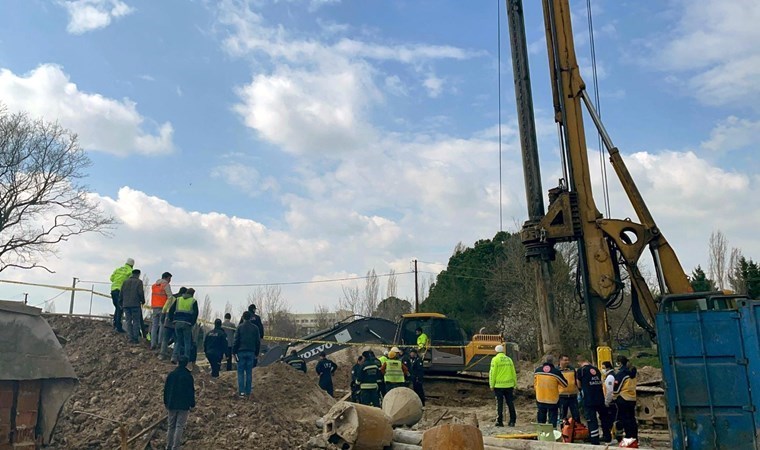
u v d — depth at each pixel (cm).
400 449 1212
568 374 1482
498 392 1736
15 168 3722
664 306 1086
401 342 2522
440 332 2552
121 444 1051
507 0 1755
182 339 1456
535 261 1616
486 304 5634
